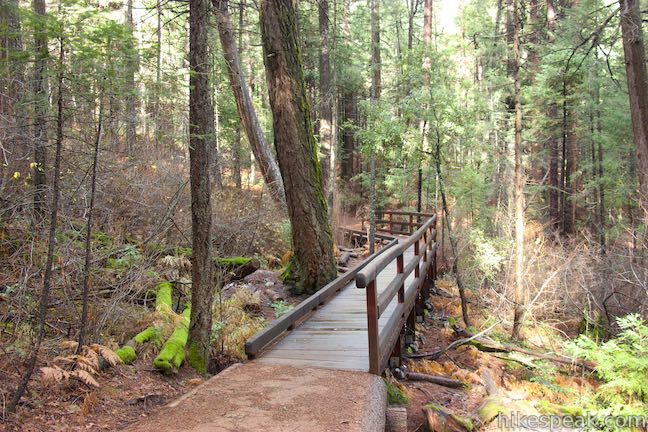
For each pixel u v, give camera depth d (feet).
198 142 18.24
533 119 63.05
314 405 12.98
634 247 39.58
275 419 12.08
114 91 14.51
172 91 17.39
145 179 31.78
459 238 53.26
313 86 85.66
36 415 13.00
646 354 22.08
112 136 21.24
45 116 14.49
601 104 55.98
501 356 30.83
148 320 21.27
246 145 61.46
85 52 13.20
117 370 17.01
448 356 30.09
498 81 61.62
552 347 33.76
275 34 28.53
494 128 62.13
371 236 48.62
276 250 41.57
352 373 15.58
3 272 18.19
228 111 48.34
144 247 28.12
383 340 17.66
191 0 17.51
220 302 24.63
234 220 39.58
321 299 23.58
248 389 14.17
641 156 37.14
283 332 20.85
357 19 95.71
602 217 57.88
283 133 29.40
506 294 41.55
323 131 66.90
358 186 88.22
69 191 19.51
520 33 37.91
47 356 16.19
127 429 11.61
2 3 13.50
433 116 44.01
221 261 32.30
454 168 59.31
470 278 48.78
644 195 36.94
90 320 18.72
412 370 25.48
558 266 40.14
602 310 36.24
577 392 25.18
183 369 18.48
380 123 47.52
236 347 21.79
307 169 29.89
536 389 25.54
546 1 63.93
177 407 12.87
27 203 18.53
